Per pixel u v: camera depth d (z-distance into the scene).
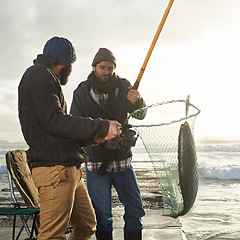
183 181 2.19
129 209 3.01
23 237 3.88
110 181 3.01
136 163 17.38
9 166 3.11
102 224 2.97
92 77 2.96
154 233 3.90
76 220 2.43
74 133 2.03
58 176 2.08
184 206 2.25
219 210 5.96
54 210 2.09
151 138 2.34
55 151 2.08
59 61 2.24
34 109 2.03
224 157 23.61
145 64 2.91
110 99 3.00
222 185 9.55
